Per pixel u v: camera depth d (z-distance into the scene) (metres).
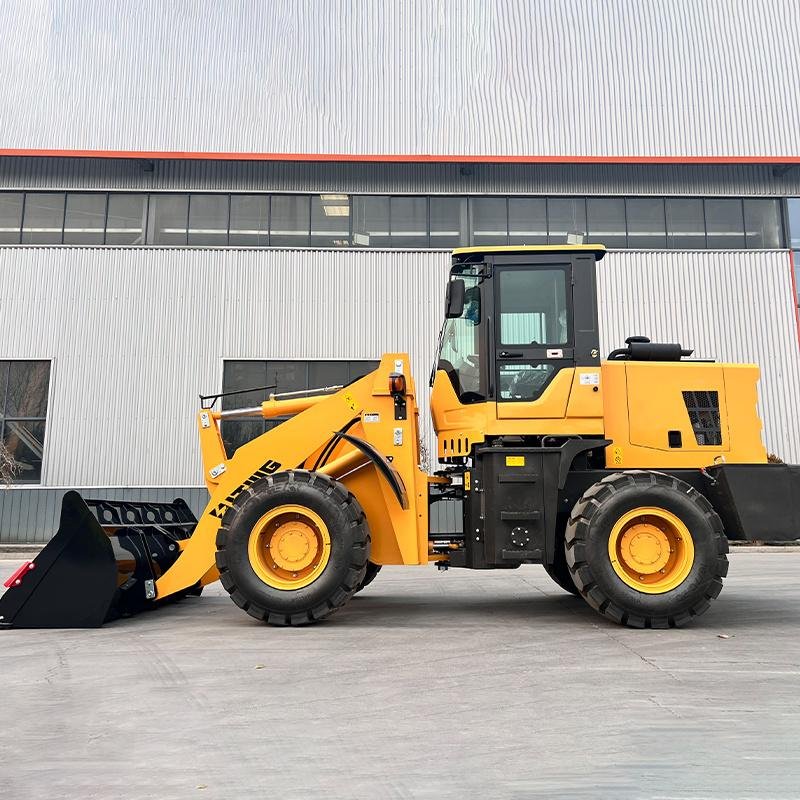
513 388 5.61
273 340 16.47
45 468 15.80
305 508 5.26
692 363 5.92
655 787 2.36
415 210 17.28
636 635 4.89
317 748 2.74
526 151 17.31
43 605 5.33
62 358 16.22
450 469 5.96
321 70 17.66
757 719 3.06
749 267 16.81
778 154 17.42
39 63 17.64
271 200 17.33
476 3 17.98
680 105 17.58
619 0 18.05
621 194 17.23
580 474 5.54
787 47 17.94
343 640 4.80
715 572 5.03
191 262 16.64
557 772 2.49
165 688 3.62
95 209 17.22
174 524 6.76
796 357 16.53
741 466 5.27
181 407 16.16
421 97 17.55
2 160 17.22
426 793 2.32
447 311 5.67
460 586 7.95
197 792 2.34
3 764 2.60
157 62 17.69
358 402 5.75
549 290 5.74
